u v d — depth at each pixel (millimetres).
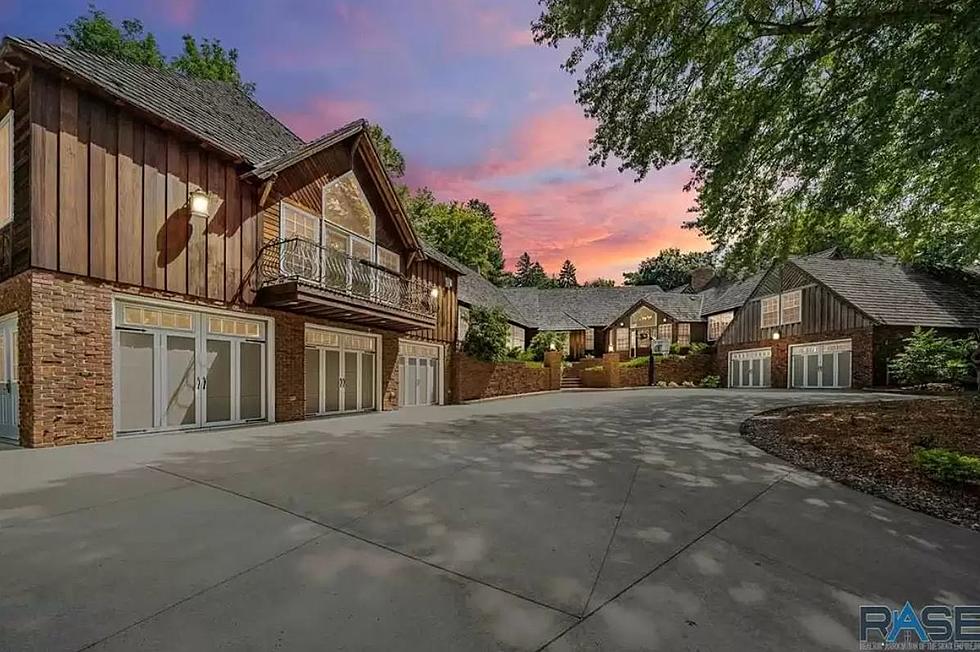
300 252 11719
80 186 7871
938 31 6438
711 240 10031
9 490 5168
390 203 14812
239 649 2484
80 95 7930
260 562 3496
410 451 7516
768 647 2639
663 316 37062
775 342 25344
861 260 24250
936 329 19656
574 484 5684
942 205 9844
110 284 8227
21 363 7566
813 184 8484
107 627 2656
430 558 3627
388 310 13062
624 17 8312
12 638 2541
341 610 2879
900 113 6934
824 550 3938
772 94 8383
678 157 9711
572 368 30766
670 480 5934
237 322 10453
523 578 3344
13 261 7848
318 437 8867
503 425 10836
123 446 7688
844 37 7348
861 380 20078
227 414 10203
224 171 10141
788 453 7426
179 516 4410
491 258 52250
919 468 6133
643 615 2916
